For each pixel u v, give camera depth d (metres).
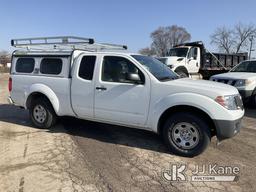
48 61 6.82
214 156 5.30
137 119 5.58
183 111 5.24
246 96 9.83
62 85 6.48
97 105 6.00
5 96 13.28
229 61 19.86
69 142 6.03
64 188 4.05
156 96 5.33
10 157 5.18
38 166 4.79
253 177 4.45
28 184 4.16
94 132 6.78
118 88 5.70
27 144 5.90
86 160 5.06
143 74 5.48
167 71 6.05
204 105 4.92
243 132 6.91
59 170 4.64
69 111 6.48
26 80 7.09
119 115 5.77
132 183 4.23
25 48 7.27
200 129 5.05
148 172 4.61
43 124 6.98
